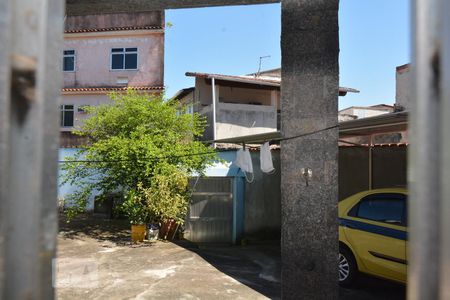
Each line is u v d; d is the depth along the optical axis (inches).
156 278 260.1
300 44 147.0
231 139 384.5
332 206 145.3
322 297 144.7
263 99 761.0
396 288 253.8
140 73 810.8
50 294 31.9
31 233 30.3
